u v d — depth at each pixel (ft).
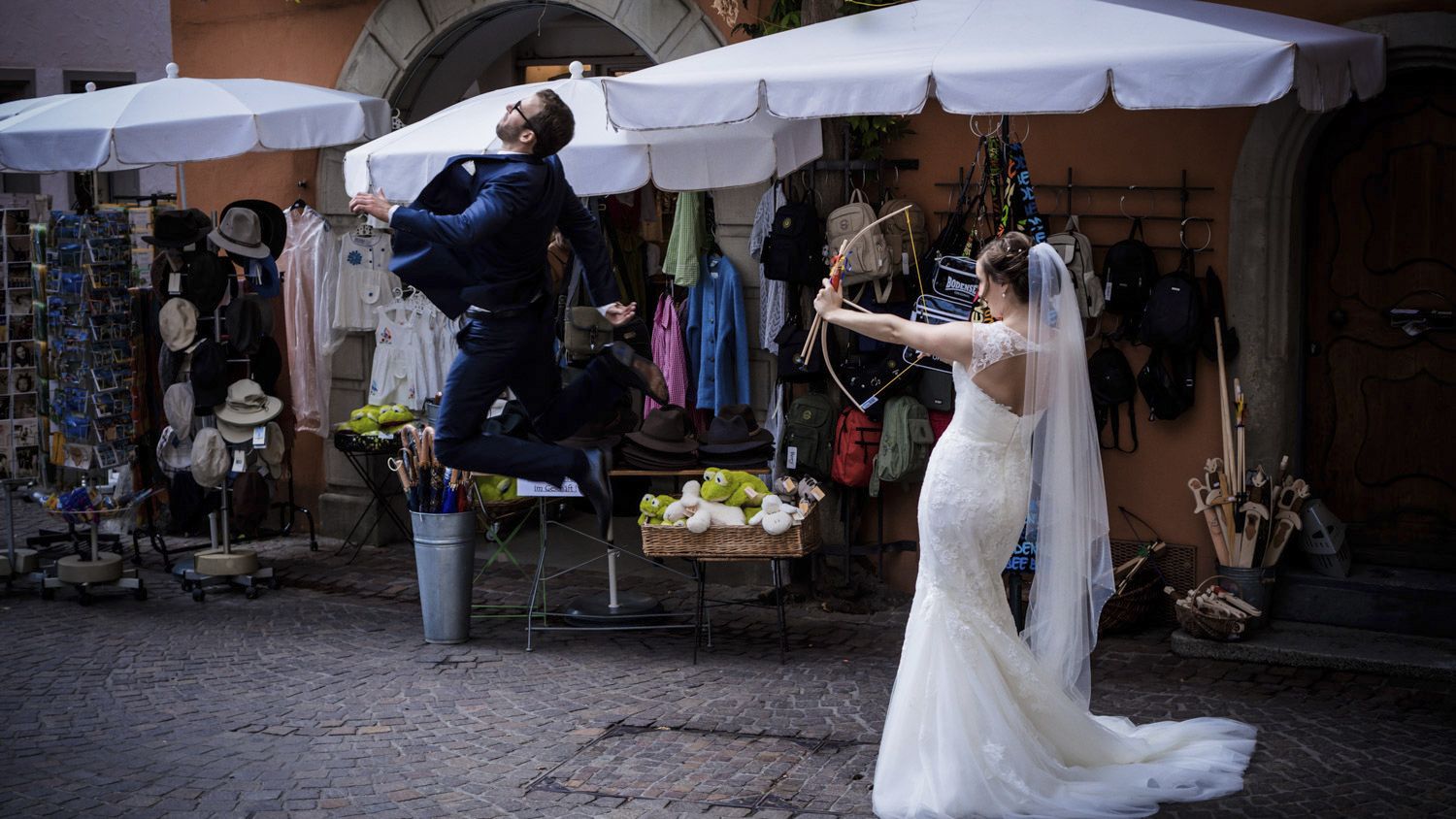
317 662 21.83
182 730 18.58
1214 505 22.63
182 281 27.14
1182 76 17.57
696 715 19.01
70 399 27.09
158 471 31.50
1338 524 22.99
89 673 21.18
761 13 26.04
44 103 28.48
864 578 25.91
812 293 25.05
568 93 23.20
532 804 15.88
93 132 25.45
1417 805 15.53
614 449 23.22
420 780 16.69
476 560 29.35
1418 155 22.66
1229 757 16.79
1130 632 23.32
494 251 15.62
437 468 22.74
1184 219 23.43
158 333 30.68
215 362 26.37
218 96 25.81
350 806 15.87
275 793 16.29
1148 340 23.17
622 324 16.81
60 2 49.01
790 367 25.07
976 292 19.26
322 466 31.89
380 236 30.14
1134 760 16.67
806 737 18.04
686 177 22.36
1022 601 23.90
